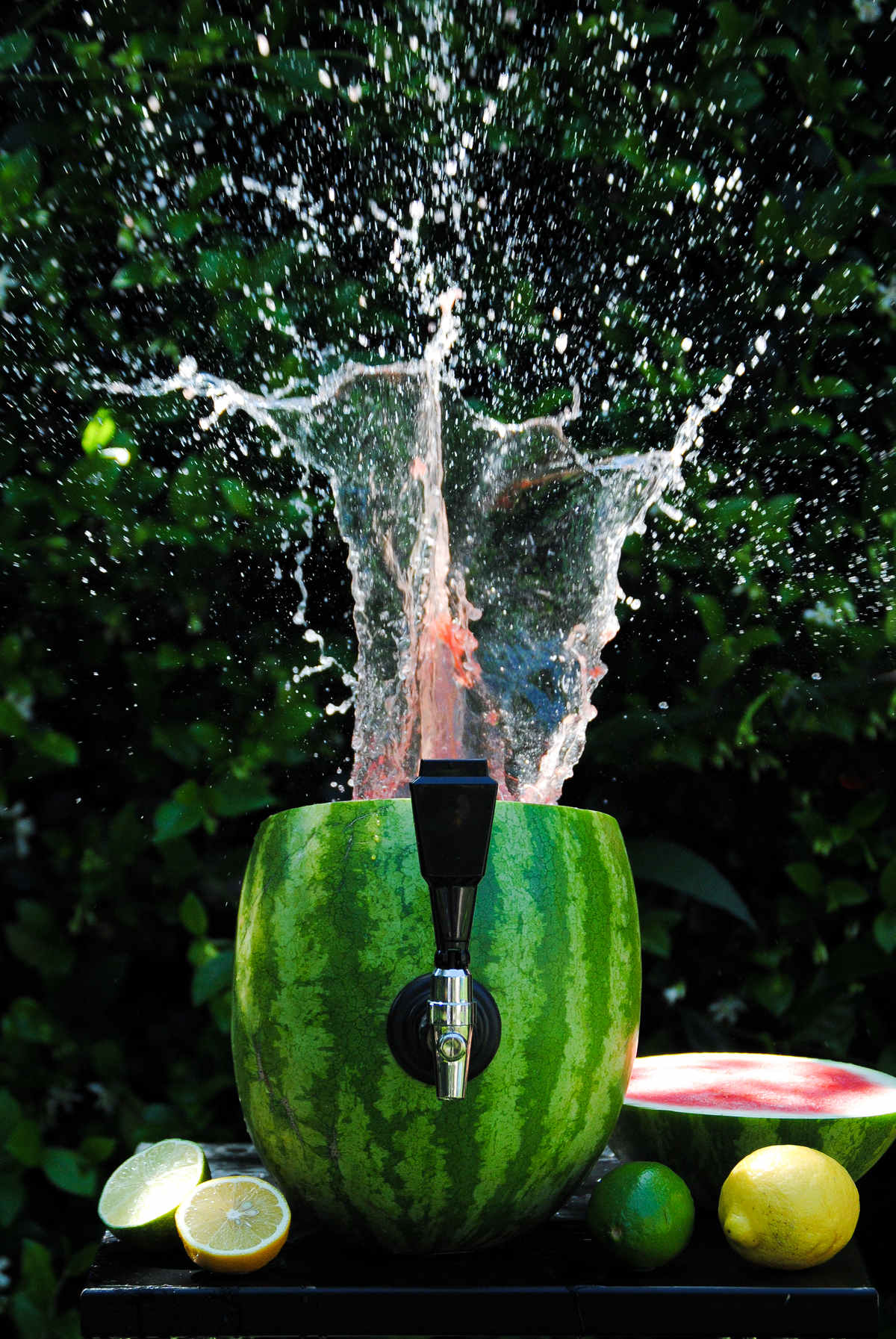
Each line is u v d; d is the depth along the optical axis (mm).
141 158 2080
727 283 2143
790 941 2322
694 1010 2361
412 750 1730
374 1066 1463
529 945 1479
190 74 2078
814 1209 1462
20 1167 2215
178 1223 1488
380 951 1472
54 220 2082
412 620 1781
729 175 2150
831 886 2244
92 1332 1438
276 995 1494
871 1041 2295
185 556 2145
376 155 2109
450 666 1748
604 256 2141
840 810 2311
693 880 2180
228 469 2100
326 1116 1474
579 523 1973
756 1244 1465
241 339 2055
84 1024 2334
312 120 2102
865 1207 2291
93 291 2098
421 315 2105
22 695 2145
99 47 2064
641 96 2119
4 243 2070
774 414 2115
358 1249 1521
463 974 1422
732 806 2336
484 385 2111
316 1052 1475
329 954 1479
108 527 2098
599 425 2117
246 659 2170
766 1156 1488
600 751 2166
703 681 2096
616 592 1950
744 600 2113
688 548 2105
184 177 2088
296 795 2227
